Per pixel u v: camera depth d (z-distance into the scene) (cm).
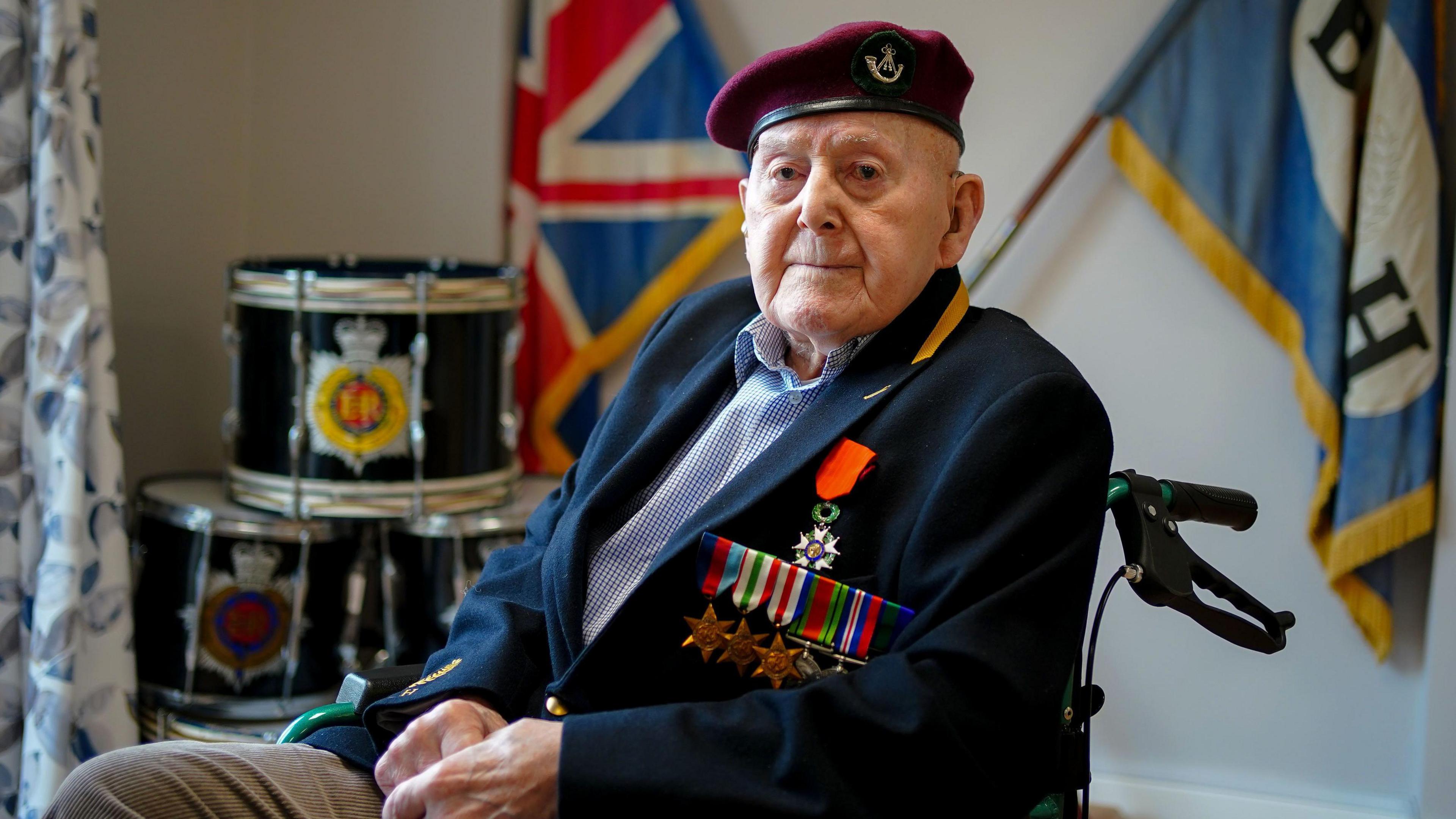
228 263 286
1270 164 226
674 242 259
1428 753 226
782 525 119
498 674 124
